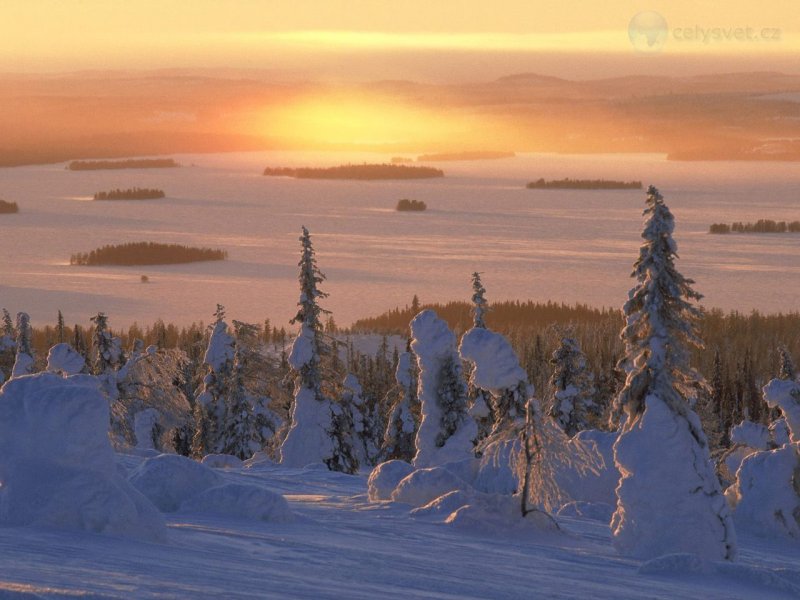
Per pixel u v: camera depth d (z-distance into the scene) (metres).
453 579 13.04
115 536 12.34
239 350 60.72
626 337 22.80
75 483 12.56
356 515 22.41
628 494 21.94
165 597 8.14
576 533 23.81
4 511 12.37
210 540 13.72
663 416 22.02
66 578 8.38
